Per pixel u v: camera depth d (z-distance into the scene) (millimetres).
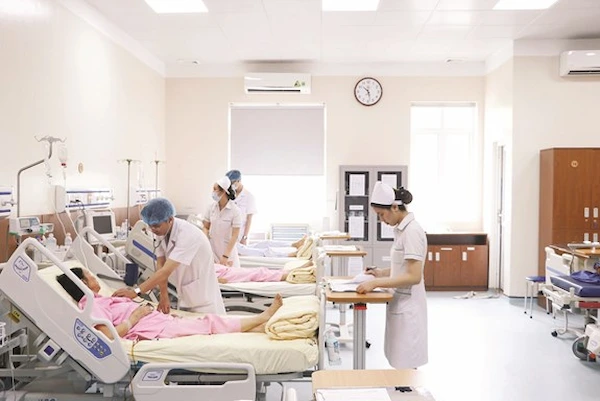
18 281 2293
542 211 5719
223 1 4434
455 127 6926
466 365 3738
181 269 3148
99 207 4504
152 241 3625
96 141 4574
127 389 2451
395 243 2848
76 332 2297
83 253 3352
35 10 3551
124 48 5285
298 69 6730
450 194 6965
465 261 6438
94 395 2447
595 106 5777
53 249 3363
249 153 6852
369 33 5398
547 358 3896
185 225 3018
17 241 3246
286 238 6727
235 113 6840
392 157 6738
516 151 5801
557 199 5438
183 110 6781
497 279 6414
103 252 4070
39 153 3605
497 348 4137
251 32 5344
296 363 2359
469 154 6938
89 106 4430
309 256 5121
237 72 6754
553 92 5766
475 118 6801
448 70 6723
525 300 5324
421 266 2713
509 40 5727
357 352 2730
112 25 4953
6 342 2535
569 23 5121
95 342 2295
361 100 6699
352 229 6559
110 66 4906
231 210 4543
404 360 2764
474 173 6836
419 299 2807
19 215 3334
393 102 6734
